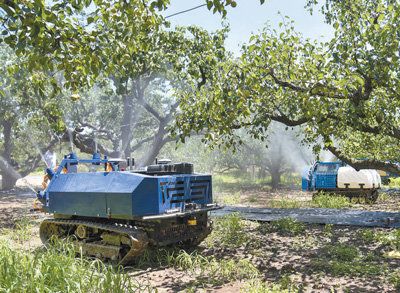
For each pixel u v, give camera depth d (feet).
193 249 25.07
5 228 32.89
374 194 47.32
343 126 24.54
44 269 15.02
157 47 39.78
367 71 21.25
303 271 19.38
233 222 30.35
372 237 26.30
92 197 21.85
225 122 20.10
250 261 21.59
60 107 52.37
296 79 21.29
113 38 15.40
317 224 32.86
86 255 22.66
